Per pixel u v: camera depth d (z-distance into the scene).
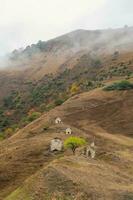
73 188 39.72
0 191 56.31
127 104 133.00
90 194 39.12
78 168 46.47
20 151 72.88
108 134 106.12
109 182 44.44
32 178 42.50
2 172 62.72
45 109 186.38
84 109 129.62
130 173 54.25
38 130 99.12
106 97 140.75
